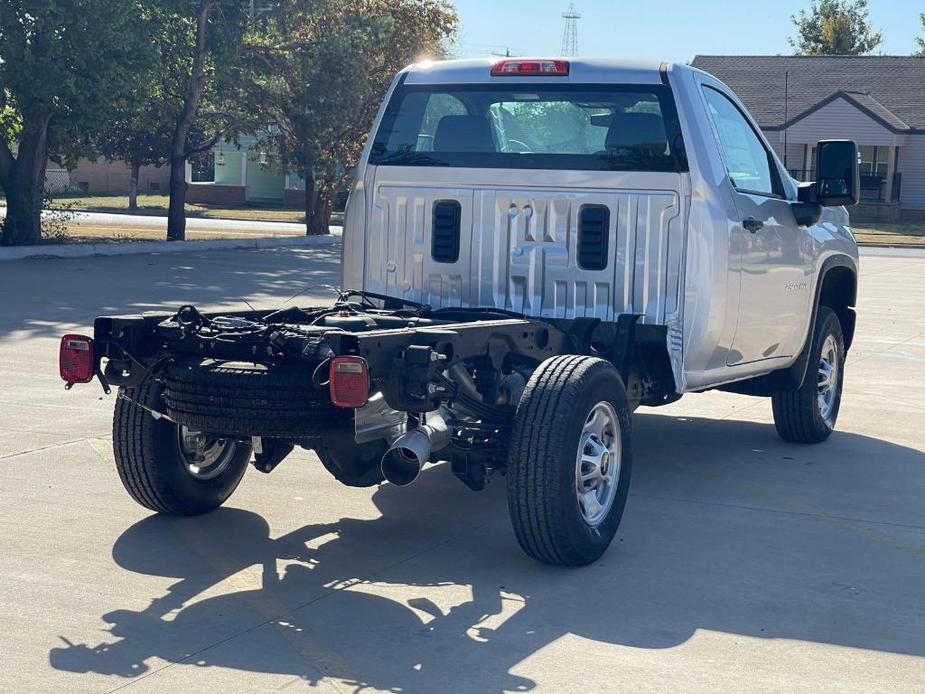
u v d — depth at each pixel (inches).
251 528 256.8
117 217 1795.0
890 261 1293.1
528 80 281.3
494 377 240.2
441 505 279.3
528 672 181.2
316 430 220.8
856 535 257.9
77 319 581.9
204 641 192.4
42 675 177.6
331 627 199.3
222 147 2453.2
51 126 1039.0
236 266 972.6
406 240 291.3
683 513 273.3
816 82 2320.4
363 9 1391.5
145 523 257.9
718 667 184.4
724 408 416.2
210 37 1147.9
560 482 218.2
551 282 279.7
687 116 270.5
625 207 273.1
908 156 2178.9
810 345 335.0
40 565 228.1
